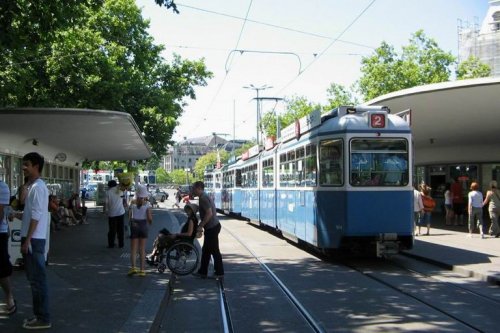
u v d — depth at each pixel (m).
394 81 50.66
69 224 24.45
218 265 11.41
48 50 24.11
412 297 9.65
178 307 9.08
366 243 13.27
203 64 36.75
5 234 7.30
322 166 13.84
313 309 8.80
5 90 18.78
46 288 6.91
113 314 7.71
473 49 62.88
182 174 159.88
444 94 18.73
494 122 22.92
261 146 24.95
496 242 17.34
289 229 17.53
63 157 25.38
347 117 13.54
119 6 31.33
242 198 30.02
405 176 13.36
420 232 20.27
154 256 11.95
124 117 14.44
